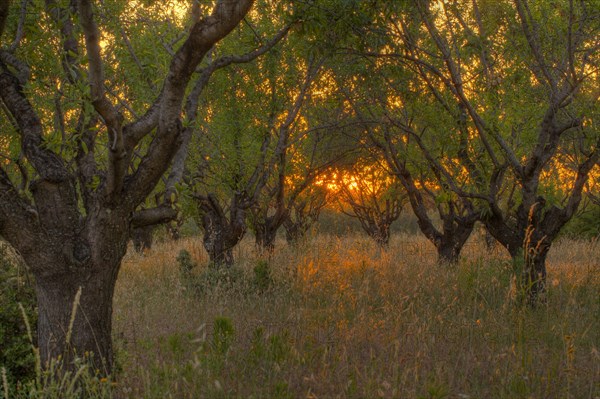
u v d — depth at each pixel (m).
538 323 9.61
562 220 11.09
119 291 12.05
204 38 5.98
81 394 6.16
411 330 8.73
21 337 6.27
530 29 10.15
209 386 6.27
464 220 15.92
